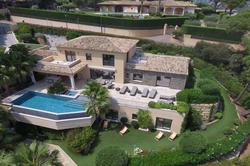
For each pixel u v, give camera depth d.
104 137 29.39
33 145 20.53
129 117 31.14
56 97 31.91
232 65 43.72
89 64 36.62
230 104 38.03
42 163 18.81
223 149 25.27
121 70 35.34
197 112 32.00
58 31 56.88
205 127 31.84
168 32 60.25
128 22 55.38
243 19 41.28
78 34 56.16
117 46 34.72
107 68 35.69
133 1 85.38
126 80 36.81
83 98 31.52
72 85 33.94
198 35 53.44
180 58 37.56
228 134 30.38
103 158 22.73
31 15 65.81
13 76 29.59
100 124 31.23
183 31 55.38
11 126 29.42
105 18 56.97
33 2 80.00
